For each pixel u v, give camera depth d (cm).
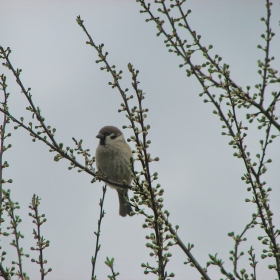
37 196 712
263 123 721
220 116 749
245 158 715
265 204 679
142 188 684
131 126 701
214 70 761
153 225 650
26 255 663
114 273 640
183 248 661
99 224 763
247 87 739
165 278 600
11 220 667
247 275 582
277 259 626
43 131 817
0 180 702
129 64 712
